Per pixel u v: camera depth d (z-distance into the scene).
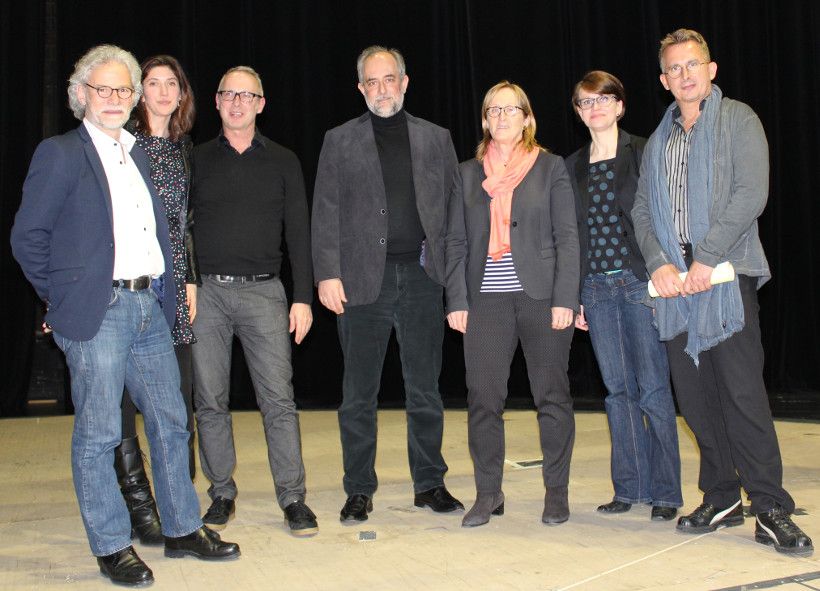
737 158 2.44
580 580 2.16
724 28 5.67
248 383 5.68
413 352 2.93
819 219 5.56
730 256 2.46
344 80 5.67
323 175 2.92
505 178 2.78
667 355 2.65
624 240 2.77
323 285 2.86
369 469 2.88
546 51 5.74
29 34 5.38
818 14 5.54
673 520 2.70
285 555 2.44
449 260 2.84
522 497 3.04
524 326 2.75
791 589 2.04
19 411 5.36
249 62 5.64
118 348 2.25
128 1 5.41
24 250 2.18
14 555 2.48
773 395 5.45
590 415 4.93
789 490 2.93
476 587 2.13
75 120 5.39
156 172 2.63
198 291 2.76
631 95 5.73
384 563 2.35
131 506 2.62
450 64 5.82
